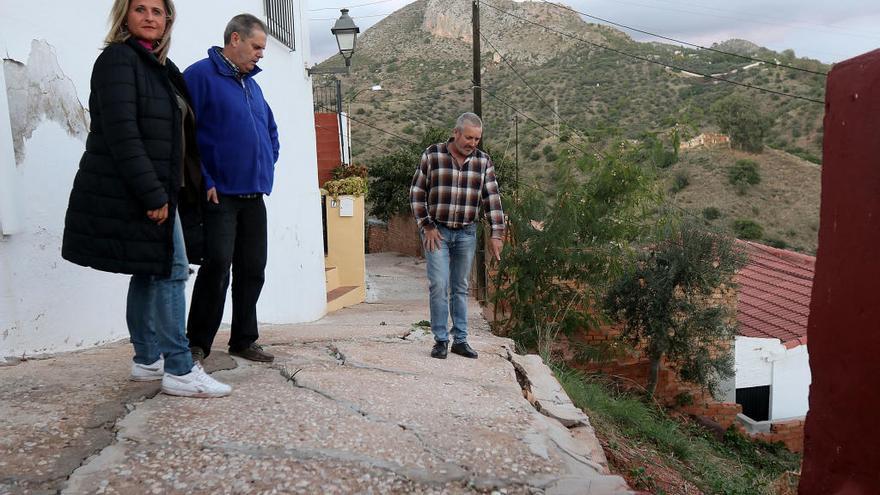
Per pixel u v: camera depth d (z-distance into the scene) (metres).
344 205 14.75
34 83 4.32
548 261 8.74
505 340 5.91
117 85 2.87
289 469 2.68
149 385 3.56
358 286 14.75
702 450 7.64
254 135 3.89
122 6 2.99
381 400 3.61
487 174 4.98
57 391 3.43
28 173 4.27
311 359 4.48
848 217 2.15
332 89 20.92
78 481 2.49
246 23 3.79
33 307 4.32
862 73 2.07
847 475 2.20
